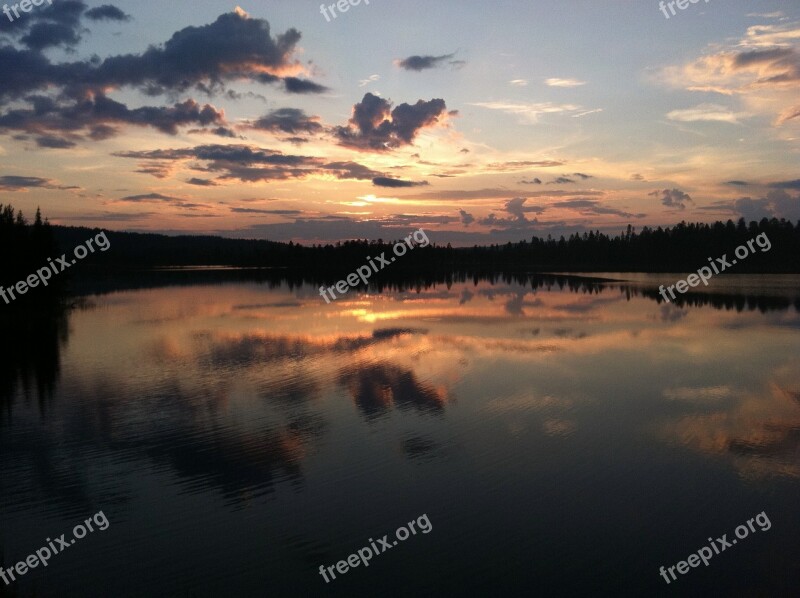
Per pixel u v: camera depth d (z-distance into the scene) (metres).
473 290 68.38
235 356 27.53
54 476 14.12
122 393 21.11
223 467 14.55
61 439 16.52
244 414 18.58
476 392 20.84
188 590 9.85
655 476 13.80
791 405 19.20
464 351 28.27
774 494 12.83
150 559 10.70
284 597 9.63
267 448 15.72
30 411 19.02
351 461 14.82
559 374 23.44
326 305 51.03
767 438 16.14
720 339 31.67
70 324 39.59
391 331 34.75
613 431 16.78
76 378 23.48
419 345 29.94
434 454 15.23
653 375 23.27
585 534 11.34
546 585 9.81
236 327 37.25
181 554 10.86
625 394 20.52
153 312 46.69
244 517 12.12
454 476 13.91
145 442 16.22
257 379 22.95
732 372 23.77
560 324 37.56
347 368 24.70
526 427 17.20
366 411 18.78
